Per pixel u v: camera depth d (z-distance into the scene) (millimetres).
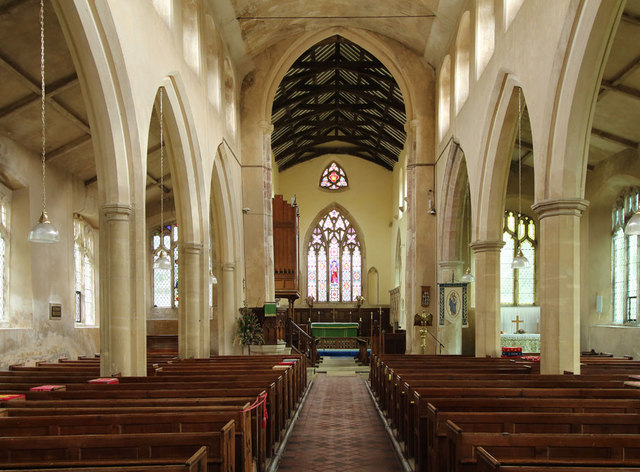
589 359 13023
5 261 12602
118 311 9102
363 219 34625
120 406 5883
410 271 19938
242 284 19156
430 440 5875
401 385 8445
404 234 28203
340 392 14531
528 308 21453
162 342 19891
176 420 5090
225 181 17391
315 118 30016
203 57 14273
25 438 4242
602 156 16703
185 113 12641
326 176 35000
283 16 17844
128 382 8352
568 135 9039
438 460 5281
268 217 20031
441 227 18516
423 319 17609
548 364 9508
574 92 8719
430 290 19375
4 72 10492
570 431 5184
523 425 5199
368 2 17438
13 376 9867
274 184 31781
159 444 4348
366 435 9273
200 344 13836
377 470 7215
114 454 4352
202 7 14195
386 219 34656
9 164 12188
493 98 12609
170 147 13016
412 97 19938
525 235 21750
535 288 21641
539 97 9844
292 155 33781
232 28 17062
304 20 18797
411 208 19891
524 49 10594
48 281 13500
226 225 17609
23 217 12844
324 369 20984
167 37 11148
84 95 8781
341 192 34750
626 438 4203
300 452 8156
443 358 13078
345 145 34688
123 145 9180
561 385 7797
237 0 15773
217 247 17688
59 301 13969
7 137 12156
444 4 15953
